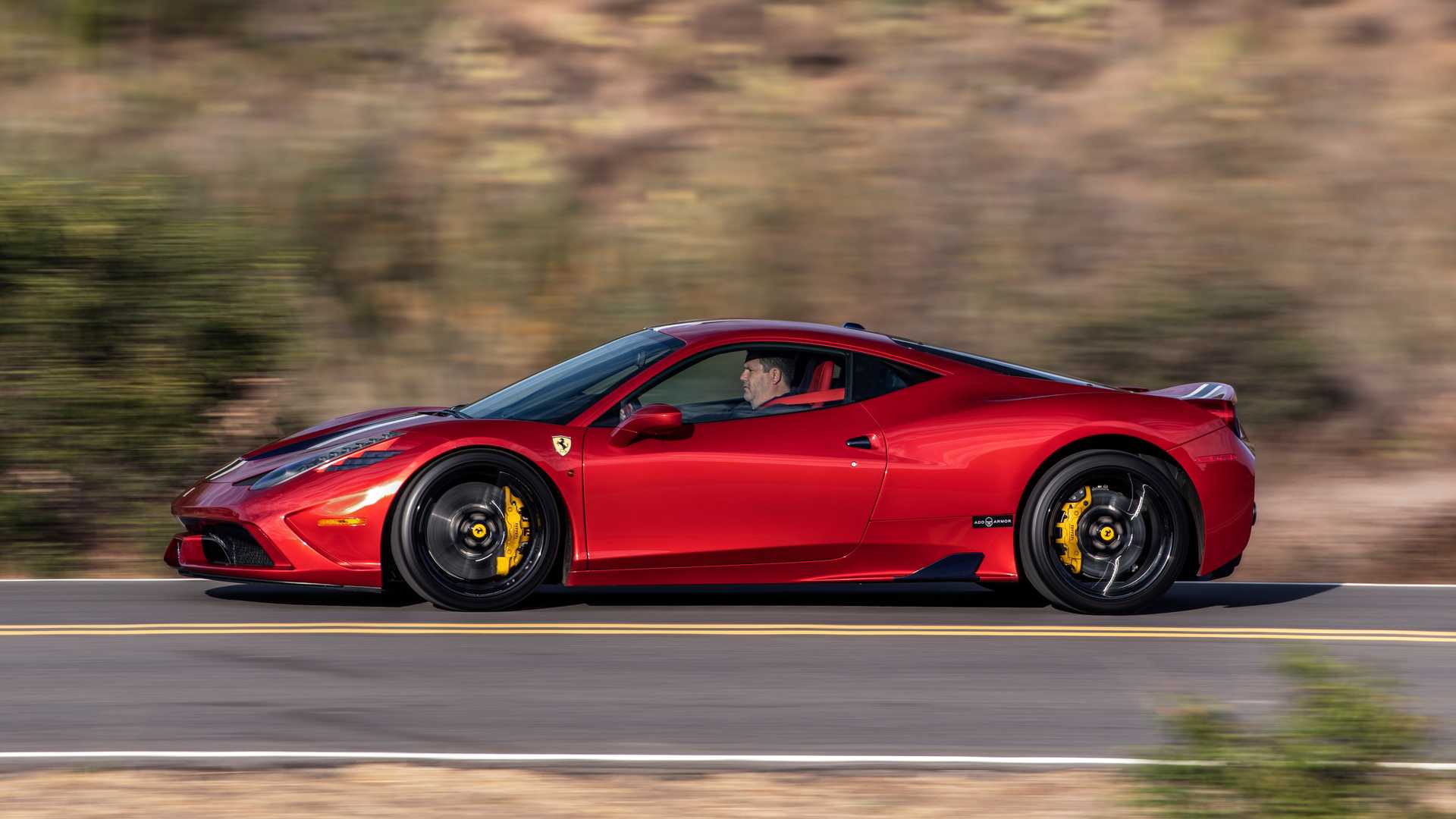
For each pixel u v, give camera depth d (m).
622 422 21.64
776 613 22.48
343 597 23.28
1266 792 12.66
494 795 13.35
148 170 42.88
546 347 41.50
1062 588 22.20
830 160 47.28
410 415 23.20
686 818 12.75
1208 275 43.50
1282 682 18.48
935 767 14.53
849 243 44.88
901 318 43.28
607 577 21.42
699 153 47.28
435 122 47.00
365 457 21.31
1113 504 22.39
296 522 20.95
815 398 22.28
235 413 30.30
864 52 51.47
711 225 44.94
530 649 19.55
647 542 21.44
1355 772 13.09
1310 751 13.12
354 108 46.84
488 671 18.34
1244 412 39.88
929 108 49.38
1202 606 23.88
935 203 46.09
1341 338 42.22
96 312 28.80
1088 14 53.50
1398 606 24.28
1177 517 22.41
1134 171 47.81
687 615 22.19
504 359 40.97
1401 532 32.47
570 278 43.44
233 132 45.38
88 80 46.84
